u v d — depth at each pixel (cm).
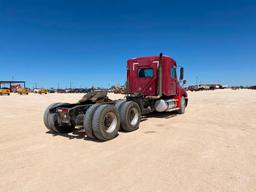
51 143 561
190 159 427
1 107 1584
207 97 2838
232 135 627
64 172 373
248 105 1576
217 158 431
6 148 518
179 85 1109
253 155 448
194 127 754
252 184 322
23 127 784
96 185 325
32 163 416
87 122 572
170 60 996
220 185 319
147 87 989
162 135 636
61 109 624
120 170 378
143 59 996
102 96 731
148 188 313
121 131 703
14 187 322
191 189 308
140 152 476
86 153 475
